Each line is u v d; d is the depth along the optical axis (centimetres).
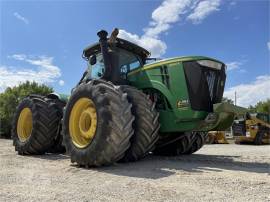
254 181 393
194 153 798
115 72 623
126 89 554
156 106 590
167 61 583
